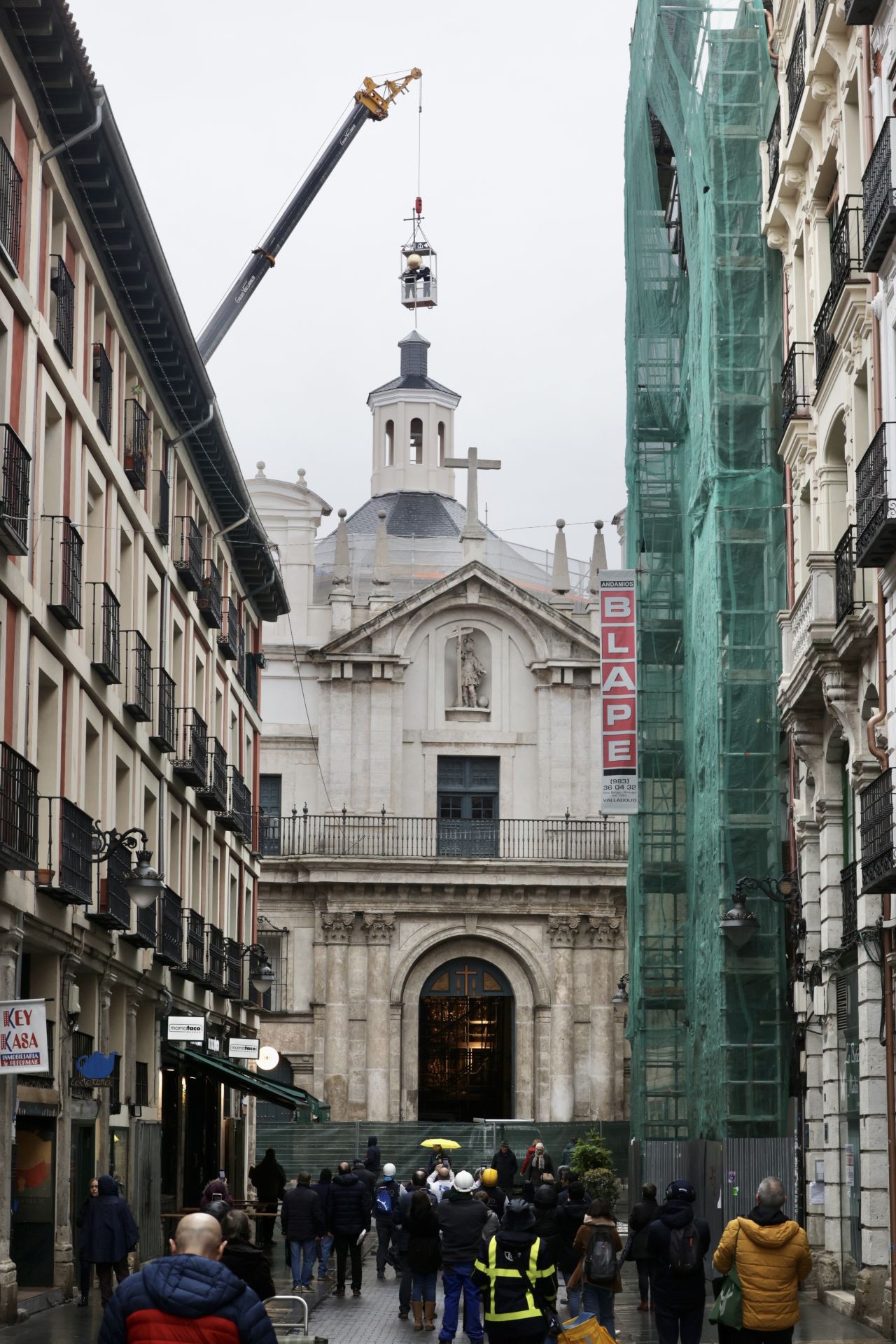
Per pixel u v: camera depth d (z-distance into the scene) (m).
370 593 58.94
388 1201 32.38
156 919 31.69
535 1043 54.75
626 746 36.97
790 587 30.08
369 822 55.62
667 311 38.53
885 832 20.92
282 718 56.38
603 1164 38.69
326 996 54.19
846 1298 24.92
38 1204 24.80
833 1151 26.69
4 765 21.56
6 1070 19.05
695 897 33.19
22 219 23.11
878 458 21.28
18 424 22.56
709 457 32.09
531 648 57.25
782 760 33.94
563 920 55.06
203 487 39.19
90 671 27.08
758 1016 30.25
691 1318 17.48
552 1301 15.76
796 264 29.97
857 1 22.17
